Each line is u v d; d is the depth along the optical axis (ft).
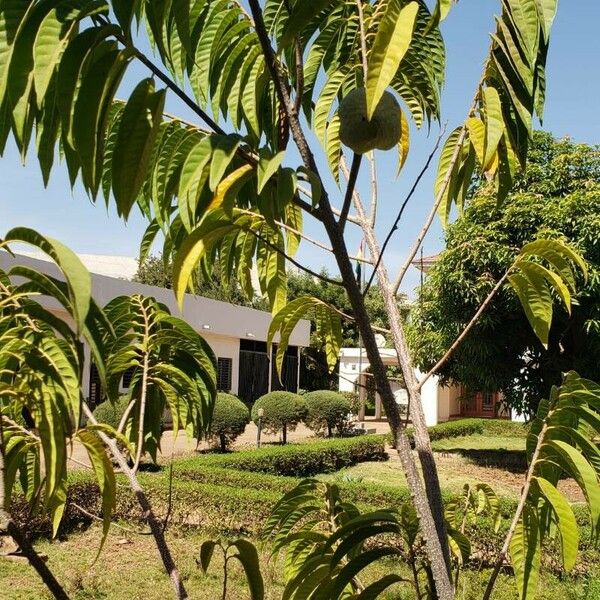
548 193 40.81
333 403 64.80
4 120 3.61
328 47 6.04
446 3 3.44
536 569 5.22
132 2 3.38
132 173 3.66
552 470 5.25
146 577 20.54
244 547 5.30
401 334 5.15
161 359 6.15
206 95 5.10
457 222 40.75
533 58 3.87
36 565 3.78
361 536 5.06
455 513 7.62
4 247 2.91
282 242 6.26
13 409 4.75
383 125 3.97
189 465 33.71
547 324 5.05
